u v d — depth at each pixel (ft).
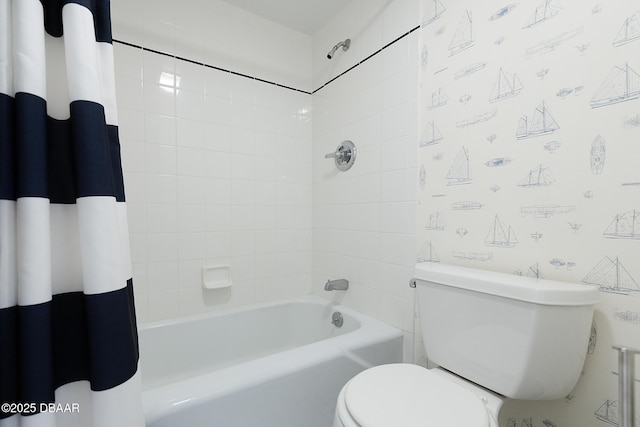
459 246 3.52
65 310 1.91
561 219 2.68
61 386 1.88
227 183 5.33
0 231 1.64
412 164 4.11
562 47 2.66
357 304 5.09
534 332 2.33
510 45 3.03
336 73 5.56
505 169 3.09
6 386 1.63
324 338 5.43
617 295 2.37
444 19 3.67
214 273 5.18
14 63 1.69
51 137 1.89
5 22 1.67
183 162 4.90
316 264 6.17
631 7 2.28
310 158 6.30
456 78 3.54
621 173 2.35
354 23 5.12
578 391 2.59
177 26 4.80
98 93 1.92
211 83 5.13
